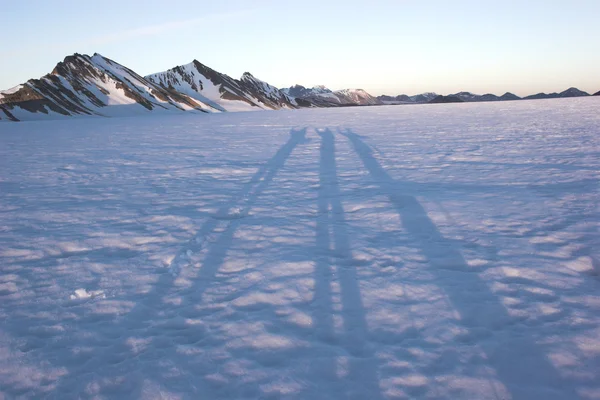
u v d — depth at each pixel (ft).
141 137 76.18
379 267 15.57
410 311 12.35
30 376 10.12
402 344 10.75
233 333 11.59
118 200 27.78
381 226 20.34
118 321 12.52
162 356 10.67
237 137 70.79
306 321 12.08
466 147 45.93
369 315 12.24
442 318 11.88
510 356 10.05
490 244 17.25
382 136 62.18
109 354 10.88
